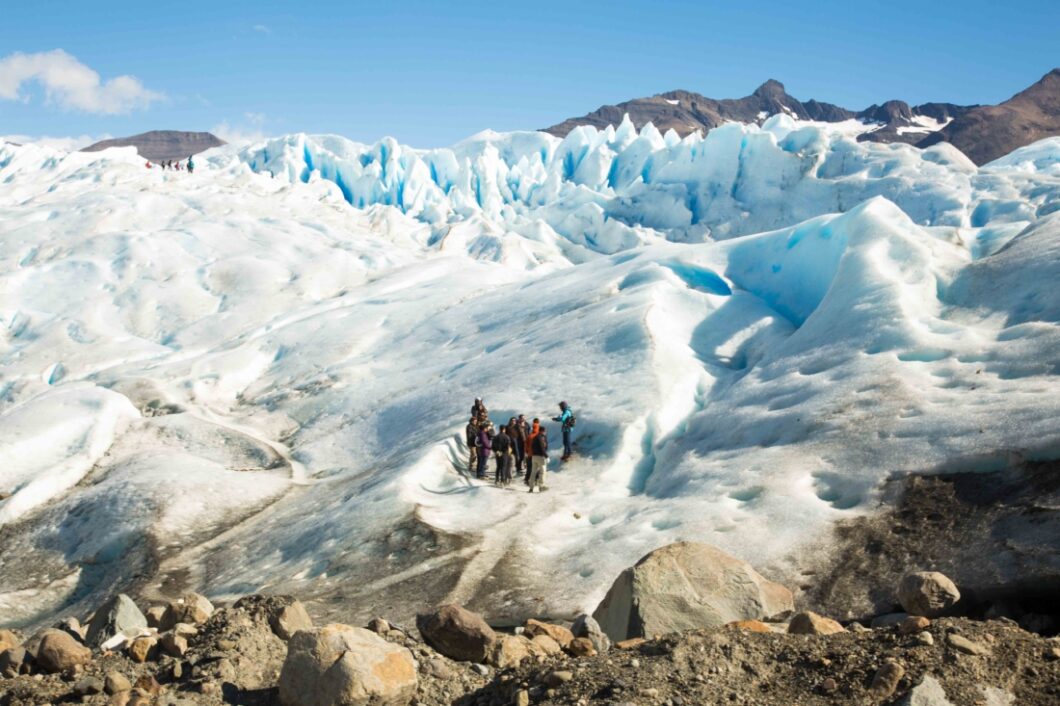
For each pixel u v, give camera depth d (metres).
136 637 7.46
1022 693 5.08
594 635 7.68
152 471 26.27
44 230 54.03
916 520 13.24
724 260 34.47
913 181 61.41
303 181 84.75
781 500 15.09
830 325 22.31
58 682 6.51
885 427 16.19
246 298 47.25
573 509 18.94
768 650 5.98
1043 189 57.34
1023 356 17.02
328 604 15.68
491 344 33.22
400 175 82.38
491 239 62.50
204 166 82.62
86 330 43.50
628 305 30.12
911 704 4.88
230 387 37.12
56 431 29.80
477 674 6.59
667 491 18.16
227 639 6.58
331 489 24.11
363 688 5.48
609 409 23.05
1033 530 11.72
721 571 8.88
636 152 87.38
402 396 31.25
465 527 18.27
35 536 24.06
